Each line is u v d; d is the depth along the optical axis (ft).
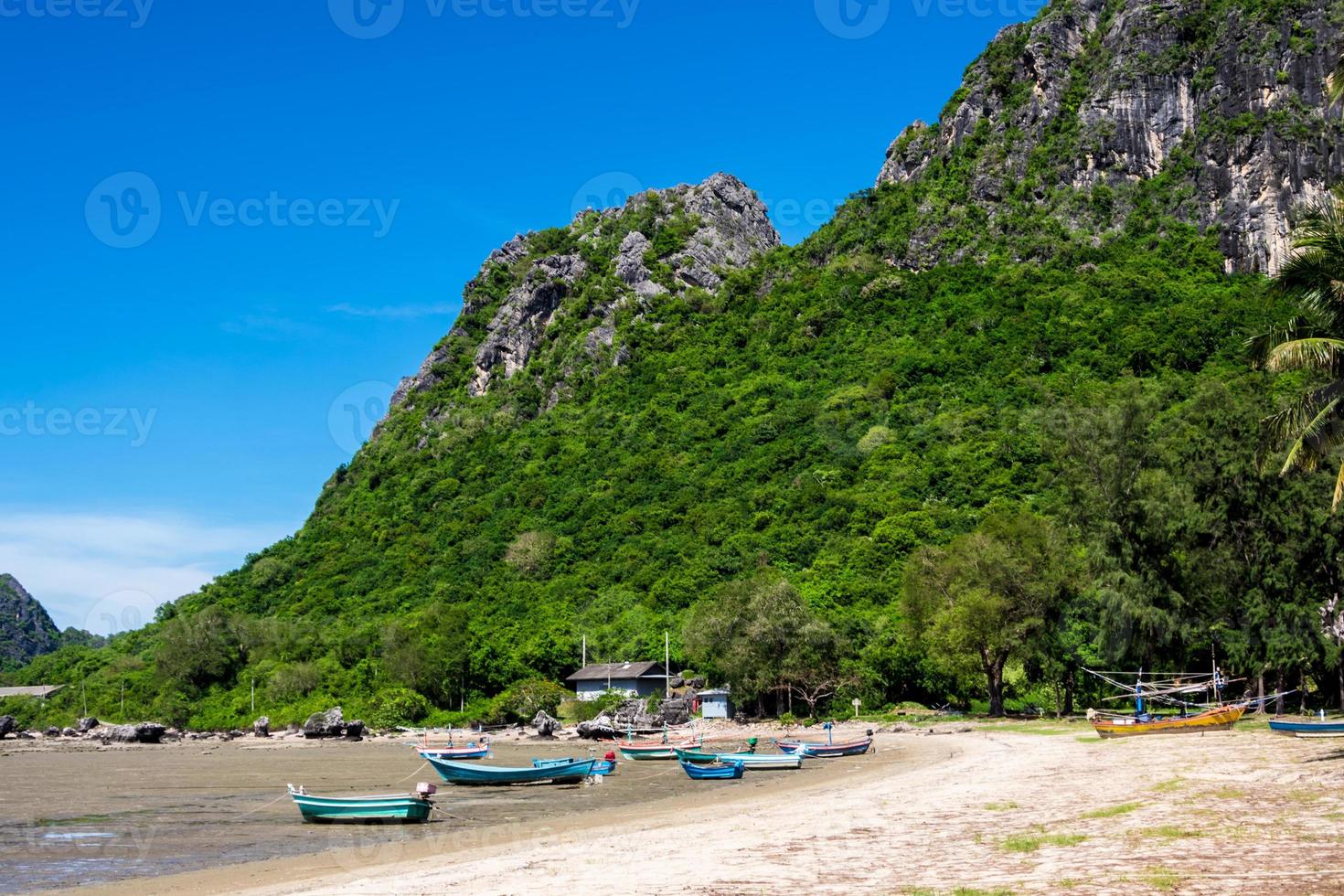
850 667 326.03
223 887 93.20
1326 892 58.18
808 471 530.27
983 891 63.72
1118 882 63.46
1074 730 233.96
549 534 563.89
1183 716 205.16
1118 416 259.39
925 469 487.61
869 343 652.48
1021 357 576.61
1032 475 466.70
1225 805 93.40
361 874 95.09
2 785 207.82
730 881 73.26
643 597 464.24
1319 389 126.72
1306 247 127.75
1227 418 228.84
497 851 104.53
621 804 150.10
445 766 187.01
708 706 352.49
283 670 451.12
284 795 182.91
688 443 629.10
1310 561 214.07
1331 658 208.95
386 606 547.08
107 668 541.34
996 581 275.39
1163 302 594.65
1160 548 239.91
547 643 430.20
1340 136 643.86
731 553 469.57
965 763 175.83
